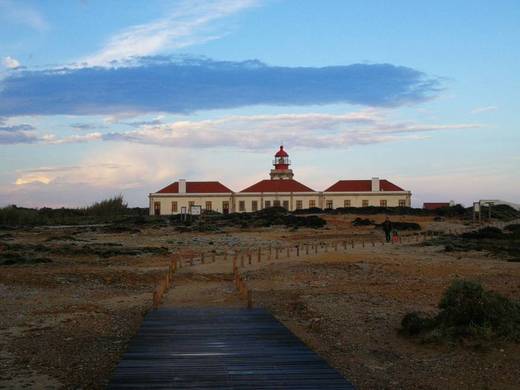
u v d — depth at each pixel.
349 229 58.09
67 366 11.84
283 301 19.42
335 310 17.45
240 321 14.82
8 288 22.17
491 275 25.03
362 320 16.00
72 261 31.27
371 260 30.72
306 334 14.62
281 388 9.41
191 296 20.09
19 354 12.70
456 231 55.94
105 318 16.59
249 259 30.09
